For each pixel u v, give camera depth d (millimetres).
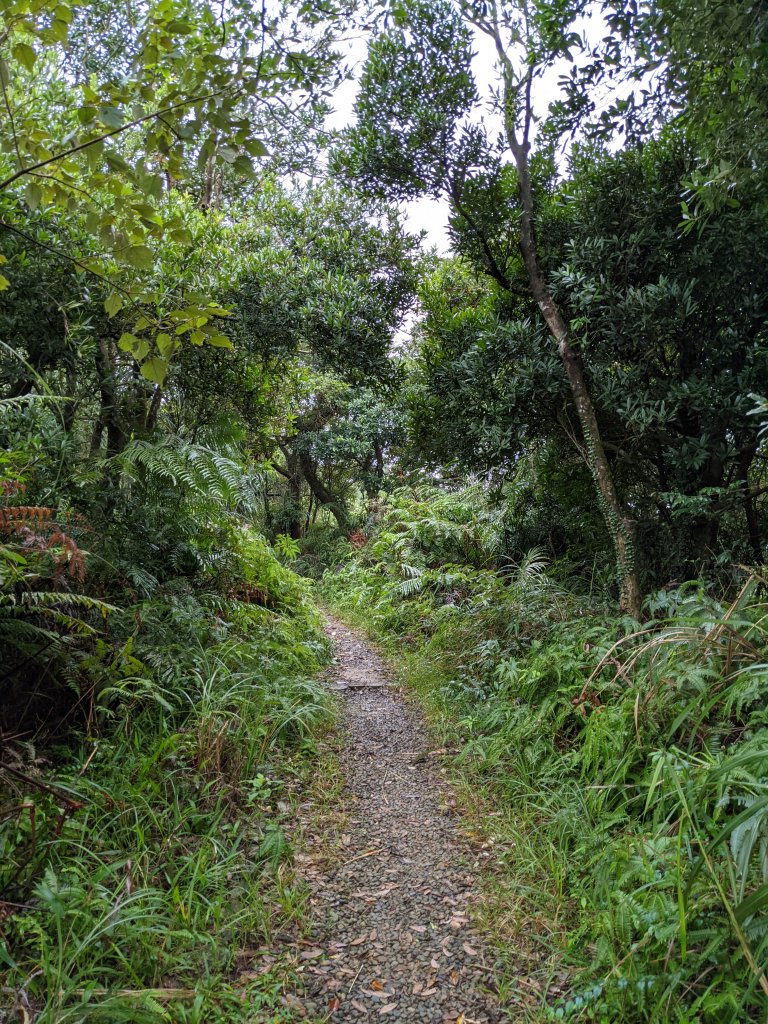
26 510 3131
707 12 3588
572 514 7629
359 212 7914
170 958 2211
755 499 6418
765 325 5363
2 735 2777
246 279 5688
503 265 6684
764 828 2074
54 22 2365
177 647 4098
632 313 5270
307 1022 2096
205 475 4664
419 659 6285
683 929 1949
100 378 5070
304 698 4812
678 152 5535
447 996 2230
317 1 3168
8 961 1957
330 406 17984
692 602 4070
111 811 2898
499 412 6156
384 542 10859
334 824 3338
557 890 2709
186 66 2449
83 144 2367
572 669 4109
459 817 3453
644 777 3043
